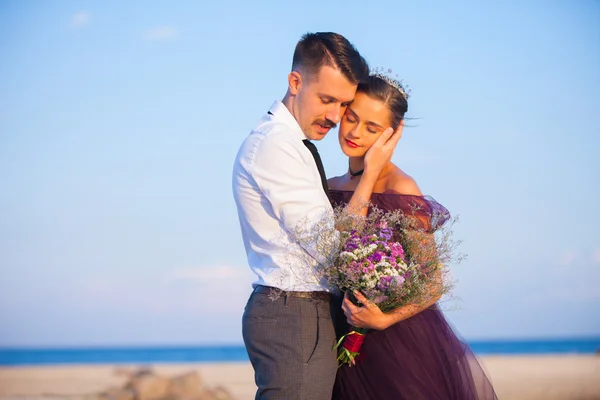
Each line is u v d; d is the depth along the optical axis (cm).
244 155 360
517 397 1605
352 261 333
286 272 343
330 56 353
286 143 347
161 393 1677
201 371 3231
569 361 3447
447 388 367
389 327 370
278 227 352
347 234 340
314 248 337
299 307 340
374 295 334
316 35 363
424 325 372
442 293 352
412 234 355
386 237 345
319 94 355
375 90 376
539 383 2058
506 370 2820
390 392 363
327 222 341
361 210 357
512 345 7081
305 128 364
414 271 342
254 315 347
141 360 6625
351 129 384
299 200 342
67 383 2723
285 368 334
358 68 356
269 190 345
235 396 1759
